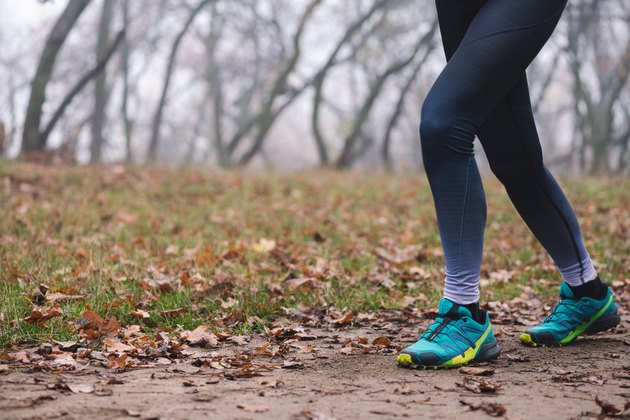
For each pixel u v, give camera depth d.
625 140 24.77
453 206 2.43
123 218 7.37
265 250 5.54
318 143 22.41
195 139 41.44
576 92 27.36
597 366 2.46
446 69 2.40
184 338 3.02
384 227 7.37
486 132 2.56
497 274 4.96
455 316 2.48
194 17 24.58
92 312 3.09
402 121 45.94
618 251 5.93
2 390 2.04
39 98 15.92
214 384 2.20
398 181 12.75
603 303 2.82
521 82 2.50
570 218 2.71
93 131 27.42
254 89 37.44
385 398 2.02
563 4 2.38
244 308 3.57
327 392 2.09
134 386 2.15
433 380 2.26
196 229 6.77
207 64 35.72
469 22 2.51
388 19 33.72
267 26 33.75
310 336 3.14
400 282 4.54
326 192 10.59
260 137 21.41
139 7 32.41
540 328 2.80
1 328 2.95
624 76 25.56
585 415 1.83
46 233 6.04
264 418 1.79
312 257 5.35
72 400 1.95
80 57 36.91
